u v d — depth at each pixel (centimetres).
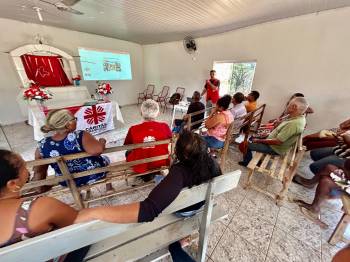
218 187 69
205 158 71
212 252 123
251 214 157
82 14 309
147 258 86
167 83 609
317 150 207
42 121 286
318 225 146
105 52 548
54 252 47
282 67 338
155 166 157
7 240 48
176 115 514
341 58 270
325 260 120
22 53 406
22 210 48
